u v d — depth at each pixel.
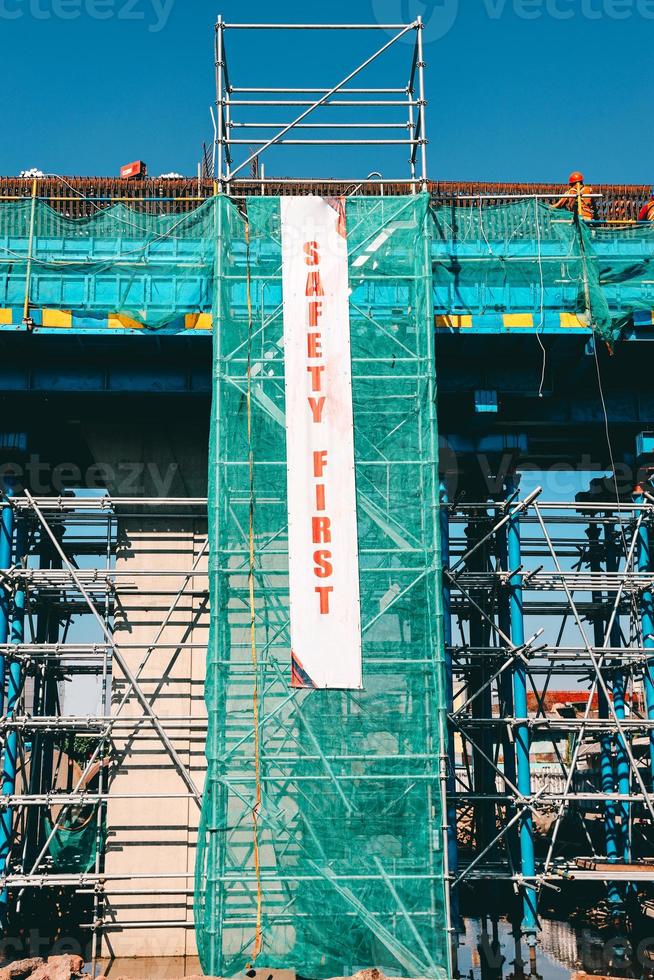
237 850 21.91
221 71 26.41
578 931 28.11
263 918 21.56
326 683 22.45
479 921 29.72
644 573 26.47
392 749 22.41
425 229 24.86
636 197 30.88
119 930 24.03
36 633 29.38
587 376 27.34
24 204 25.98
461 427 27.72
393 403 24.16
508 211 26.48
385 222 25.00
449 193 31.45
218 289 24.20
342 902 21.67
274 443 23.86
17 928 26.28
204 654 25.48
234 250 25.03
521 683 26.00
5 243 25.77
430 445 23.75
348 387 23.91
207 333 25.23
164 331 25.22
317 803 22.06
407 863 21.89
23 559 26.28
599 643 31.62
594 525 32.25
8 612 25.61
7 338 25.48
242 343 24.41
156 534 26.30
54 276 25.45
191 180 29.89
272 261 24.88
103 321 25.25
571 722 25.61
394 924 21.62
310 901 21.69
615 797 25.20
